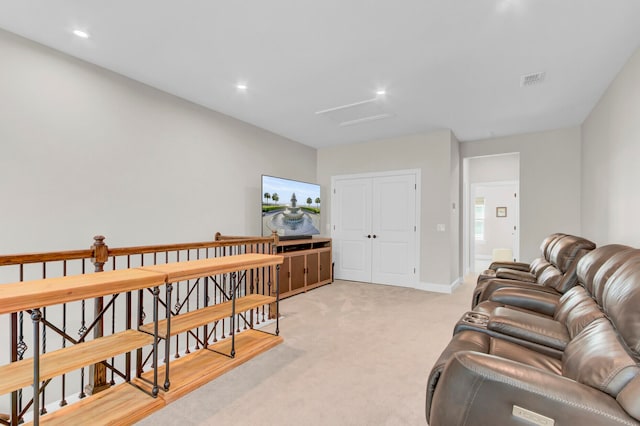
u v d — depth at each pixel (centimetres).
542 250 371
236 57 284
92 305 297
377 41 255
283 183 501
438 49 265
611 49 261
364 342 287
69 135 284
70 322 284
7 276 251
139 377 210
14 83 253
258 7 216
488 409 111
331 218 619
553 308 227
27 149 260
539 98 366
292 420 178
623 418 93
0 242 247
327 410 187
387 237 552
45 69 269
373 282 565
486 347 168
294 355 259
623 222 292
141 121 338
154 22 234
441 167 500
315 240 523
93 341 180
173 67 304
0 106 246
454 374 119
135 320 337
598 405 97
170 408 187
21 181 257
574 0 203
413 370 234
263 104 397
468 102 380
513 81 323
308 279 500
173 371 220
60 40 260
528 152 511
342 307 402
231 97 376
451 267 500
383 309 393
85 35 253
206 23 235
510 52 268
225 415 182
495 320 185
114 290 158
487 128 486
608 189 336
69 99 284
